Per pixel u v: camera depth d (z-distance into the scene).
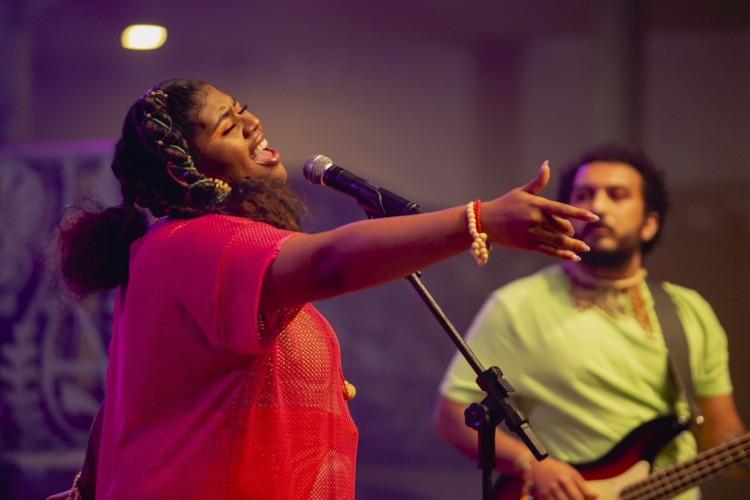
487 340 3.02
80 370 4.64
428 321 8.54
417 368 8.52
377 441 8.53
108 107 9.99
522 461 2.75
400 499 7.28
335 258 1.36
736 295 8.57
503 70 9.48
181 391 1.58
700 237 8.69
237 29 8.78
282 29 8.82
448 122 9.60
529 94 9.41
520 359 2.97
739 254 8.60
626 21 7.09
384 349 8.56
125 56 9.76
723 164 8.75
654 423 2.79
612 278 3.05
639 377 2.93
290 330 1.67
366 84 9.76
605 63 7.13
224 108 1.77
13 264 4.70
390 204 1.70
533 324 2.98
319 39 9.25
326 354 1.73
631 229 3.06
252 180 1.72
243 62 9.90
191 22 8.51
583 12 8.34
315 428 1.67
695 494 2.88
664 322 3.00
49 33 8.75
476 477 7.96
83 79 10.02
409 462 8.45
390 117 9.72
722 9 8.16
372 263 1.34
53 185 4.72
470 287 8.49
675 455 2.83
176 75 9.95
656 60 8.91
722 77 8.80
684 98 8.84
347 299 8.62
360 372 8.57
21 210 4.72
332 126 9.79
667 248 8.74
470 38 9.27
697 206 8.74
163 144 1.70
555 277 3.09
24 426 4.69
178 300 1.53
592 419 2.88
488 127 9.49
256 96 9.90
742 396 8.39
